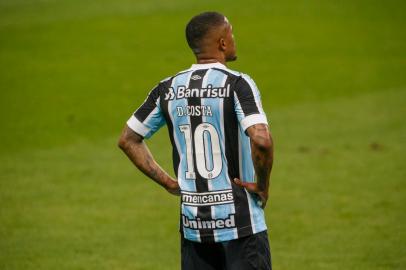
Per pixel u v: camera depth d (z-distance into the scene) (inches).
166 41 3425.2
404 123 2332.7
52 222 1494.8
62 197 1676.9
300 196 1656.0
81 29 3595.0
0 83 2812.5
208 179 695.7
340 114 2491.4
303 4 4062.5
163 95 714.8
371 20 3786.9
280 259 1256.2
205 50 707.4
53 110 2527.1
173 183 733.3
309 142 2155.5
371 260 1230.9
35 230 1439.5
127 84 2856.8
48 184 1780.3
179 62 3147.1
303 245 1334.9
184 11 3922.2
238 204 693.3
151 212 1573.6
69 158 2032.5
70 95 2699.3
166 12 3902.6
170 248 1342.3
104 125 2409.0
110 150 2124.8
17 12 3973.9
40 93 2706.7
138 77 2945.4
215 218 696.4
